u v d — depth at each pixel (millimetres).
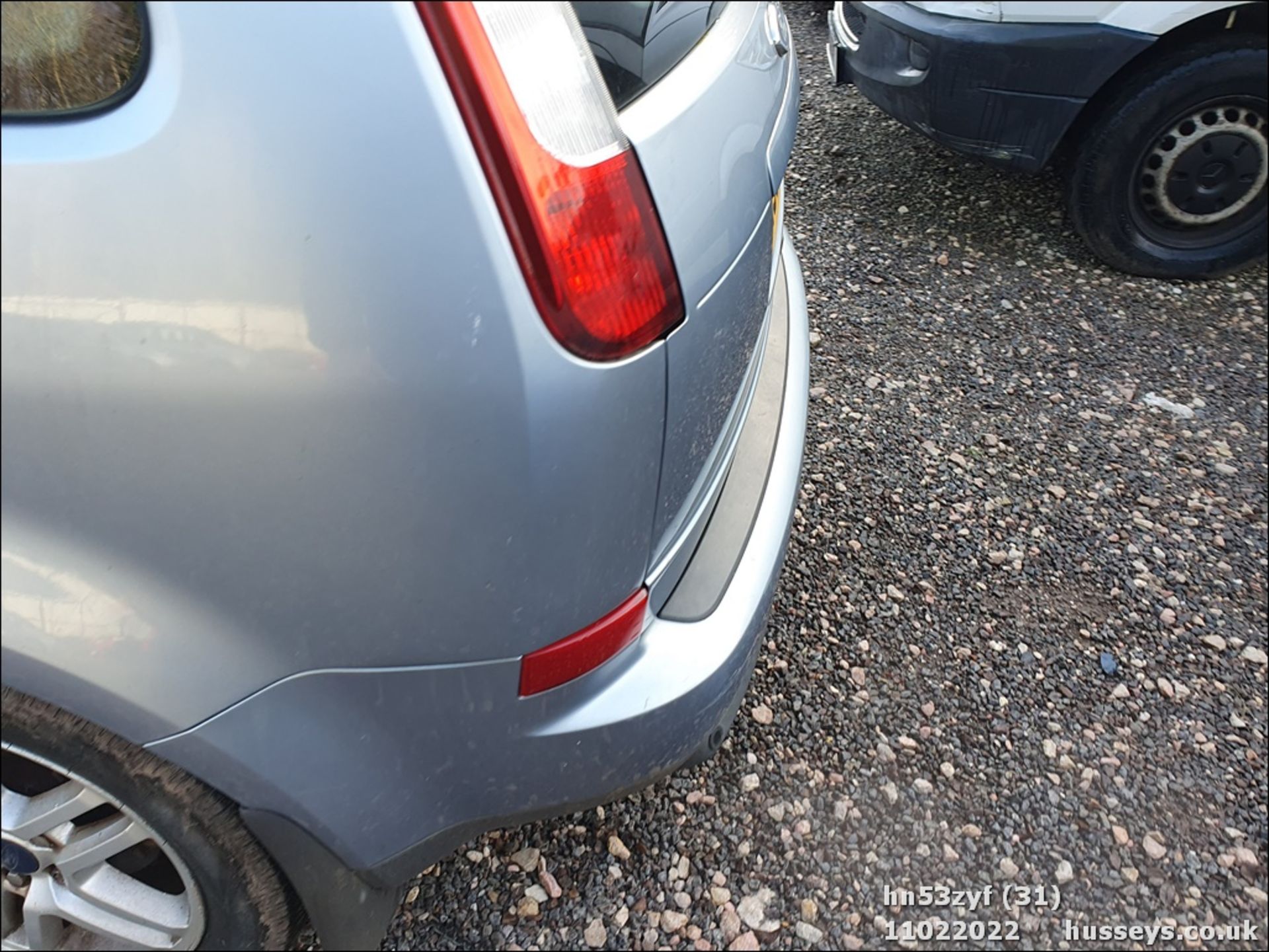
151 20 920
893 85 3191
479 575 1099
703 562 1461
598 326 1031
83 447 993
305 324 958
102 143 938
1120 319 3111
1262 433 2670
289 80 914
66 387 973
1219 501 2471
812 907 1666
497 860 1709
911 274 3328
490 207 954
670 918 1642
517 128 953
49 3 933
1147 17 2766
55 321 960
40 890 1374
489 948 1595
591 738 1303
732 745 1905
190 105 920
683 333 1155
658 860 1720
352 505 1033
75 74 951
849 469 2561
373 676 1164
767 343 1847
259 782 1177
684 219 1146
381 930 1412
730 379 1396
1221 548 2344
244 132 921
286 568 1064
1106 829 1788
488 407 998
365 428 995
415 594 1101
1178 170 3057
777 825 1778
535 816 1407
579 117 1020
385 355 970
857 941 1622
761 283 1496
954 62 2984
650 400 1124
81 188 938
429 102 923
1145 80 2936
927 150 4020
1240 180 3057
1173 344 3002
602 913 1644
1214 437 2662
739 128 1331
